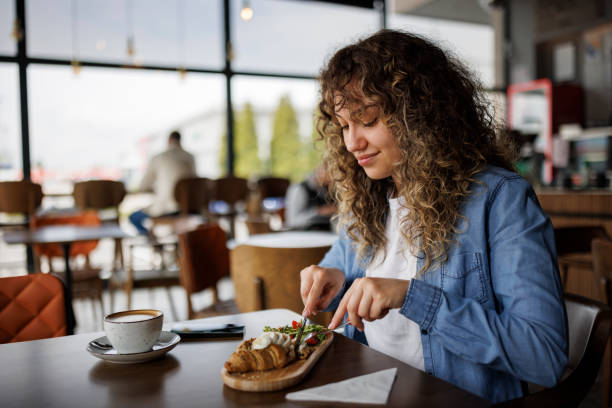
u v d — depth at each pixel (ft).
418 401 2.05
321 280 3.26
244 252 5.97
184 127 18.26
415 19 21.85
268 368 2.35
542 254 2.60
